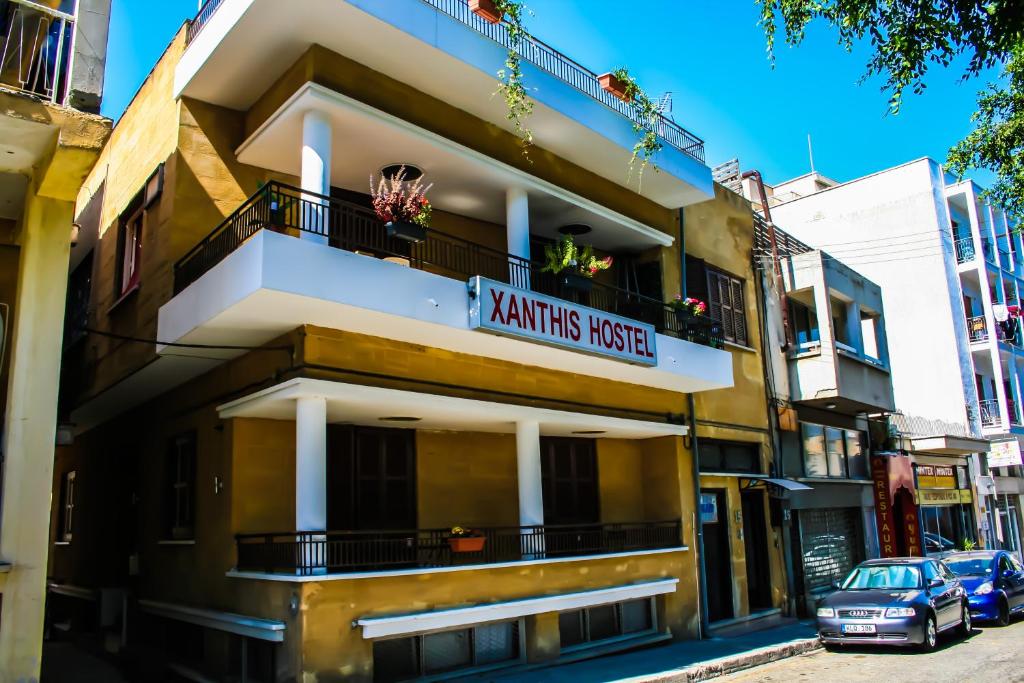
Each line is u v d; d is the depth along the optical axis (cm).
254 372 1058
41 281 752
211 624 1041
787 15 846
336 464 1141
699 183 1564
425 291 1010
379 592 961
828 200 3192
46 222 764
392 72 1111
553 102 1246
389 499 1184
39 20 746
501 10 1162
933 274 2908
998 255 3105
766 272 1925
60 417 1490
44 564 708
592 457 1496
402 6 1031
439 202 1324
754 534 1730
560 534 1266
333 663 899
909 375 2908
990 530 2844
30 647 687
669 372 1379
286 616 907
